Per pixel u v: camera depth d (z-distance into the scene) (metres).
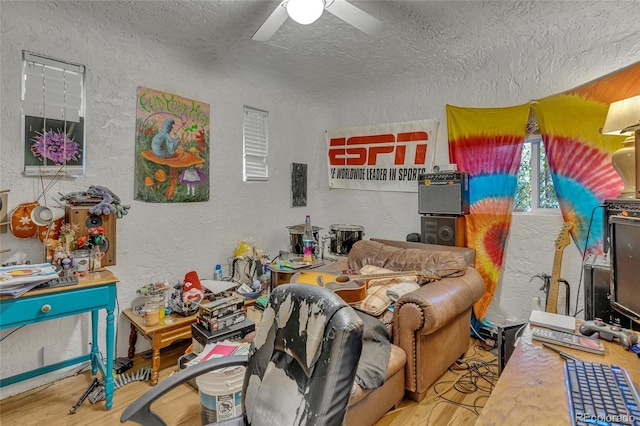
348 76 3.00
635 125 1.50
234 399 1.51
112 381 1.83
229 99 3.01
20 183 1.95
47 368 2.03
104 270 1.98
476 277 2.29
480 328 2.70
